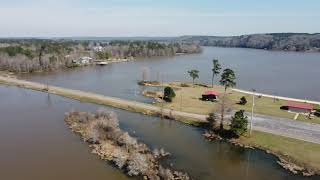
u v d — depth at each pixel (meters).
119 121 96.12
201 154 72.62
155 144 78.31
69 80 170.88
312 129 87.50
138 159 62.81
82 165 65.56
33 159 68.75
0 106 113.44
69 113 100.12
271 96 131.50
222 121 85.62
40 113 104.06
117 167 64.62
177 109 106.25
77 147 74.62
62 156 70.00
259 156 71.88
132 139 76.56
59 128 88.31
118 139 76.31
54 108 110.56
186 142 79.81
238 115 81.56
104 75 189.12
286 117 98.81
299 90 153.62
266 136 81.75
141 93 134.25
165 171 61.38
